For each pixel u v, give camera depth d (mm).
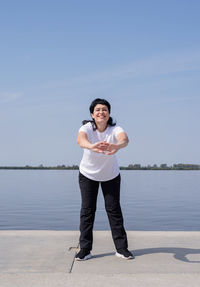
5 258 3422
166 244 3967
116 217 3496
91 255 3488
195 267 3145
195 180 73750
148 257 3463
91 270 3072
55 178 87000
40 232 4508
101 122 3328
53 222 12570
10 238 4223
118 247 3480
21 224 12023
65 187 43688
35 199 24312
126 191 35031
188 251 3674
